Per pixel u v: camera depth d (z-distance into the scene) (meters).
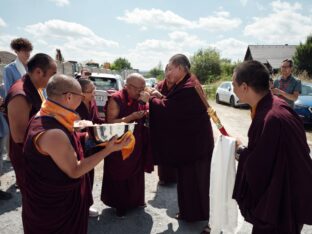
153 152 3.39
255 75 2.02
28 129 1.96
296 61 28.86
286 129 1.85
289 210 1.85
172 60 3.22
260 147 1.88
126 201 3.57
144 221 3.54
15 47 4.41
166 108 3.20
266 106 1.99
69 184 1.96
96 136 2.13
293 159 1.85
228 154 2.46
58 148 1.84
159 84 3.76
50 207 1.96
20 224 3.44
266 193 1.88
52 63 2.47
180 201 3.48
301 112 8.85
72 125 2.02
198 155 3.25
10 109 2.41
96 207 3.86
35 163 1.91
